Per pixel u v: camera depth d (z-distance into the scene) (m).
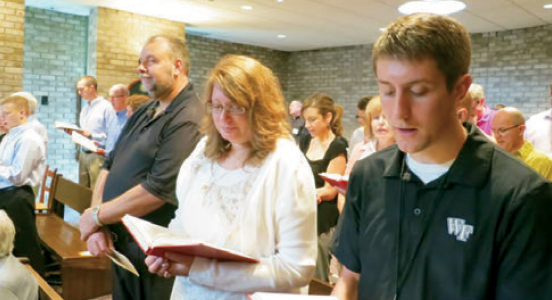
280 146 1.50
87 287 3.53
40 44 8.29
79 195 4.43
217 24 9.14
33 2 7.80
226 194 1.50
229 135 1.49
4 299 2.08
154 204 2.04
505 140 2.89
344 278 1.21
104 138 6.50
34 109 4.05
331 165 3.13
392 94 0.93
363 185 1.14
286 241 1.42
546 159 2.83
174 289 1.62
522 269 0.91
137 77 8.39
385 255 1.05
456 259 0.95
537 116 3.78
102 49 7.99
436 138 0.96
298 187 1.44
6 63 6.55
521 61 8.81
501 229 0.93
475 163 0.97
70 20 8.55
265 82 1.51
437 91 0.90
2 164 3.81
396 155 1.09
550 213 0.92
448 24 0.91
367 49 10.97
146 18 8.43
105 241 2.04
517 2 6.87
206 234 1.48
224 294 1.43
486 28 8.83
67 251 3.63
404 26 0.90
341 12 7.84
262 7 7.67
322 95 3.27
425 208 1.00
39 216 4.89
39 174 3.96
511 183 0.94
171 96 2.24
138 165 2.16
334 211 3.04
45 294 2.26
